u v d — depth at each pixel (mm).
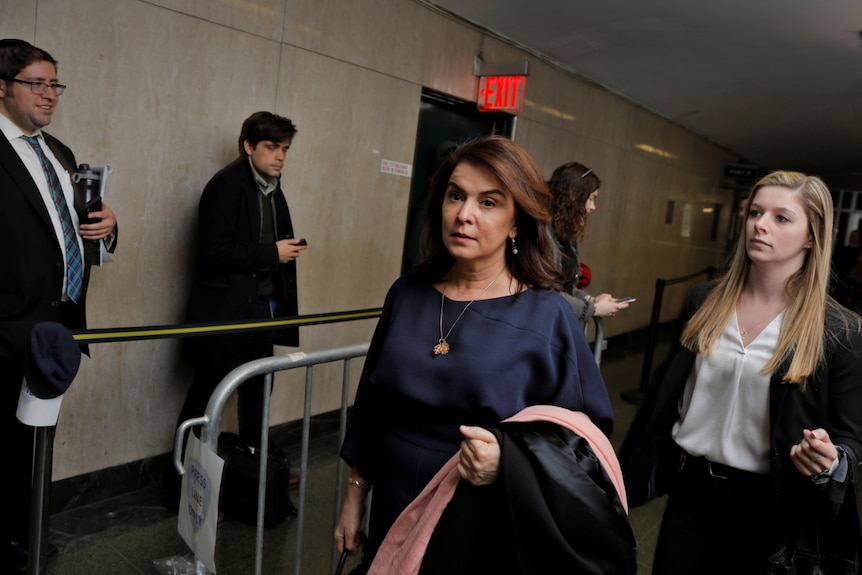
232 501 2895
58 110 2658
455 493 1153
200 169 3213
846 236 13992
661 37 5348
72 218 2373
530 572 1061
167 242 3143
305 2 3537
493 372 1191
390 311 1405
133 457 3182
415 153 4641
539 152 5852
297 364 1821
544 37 5219
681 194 9266
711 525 1778
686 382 1851
